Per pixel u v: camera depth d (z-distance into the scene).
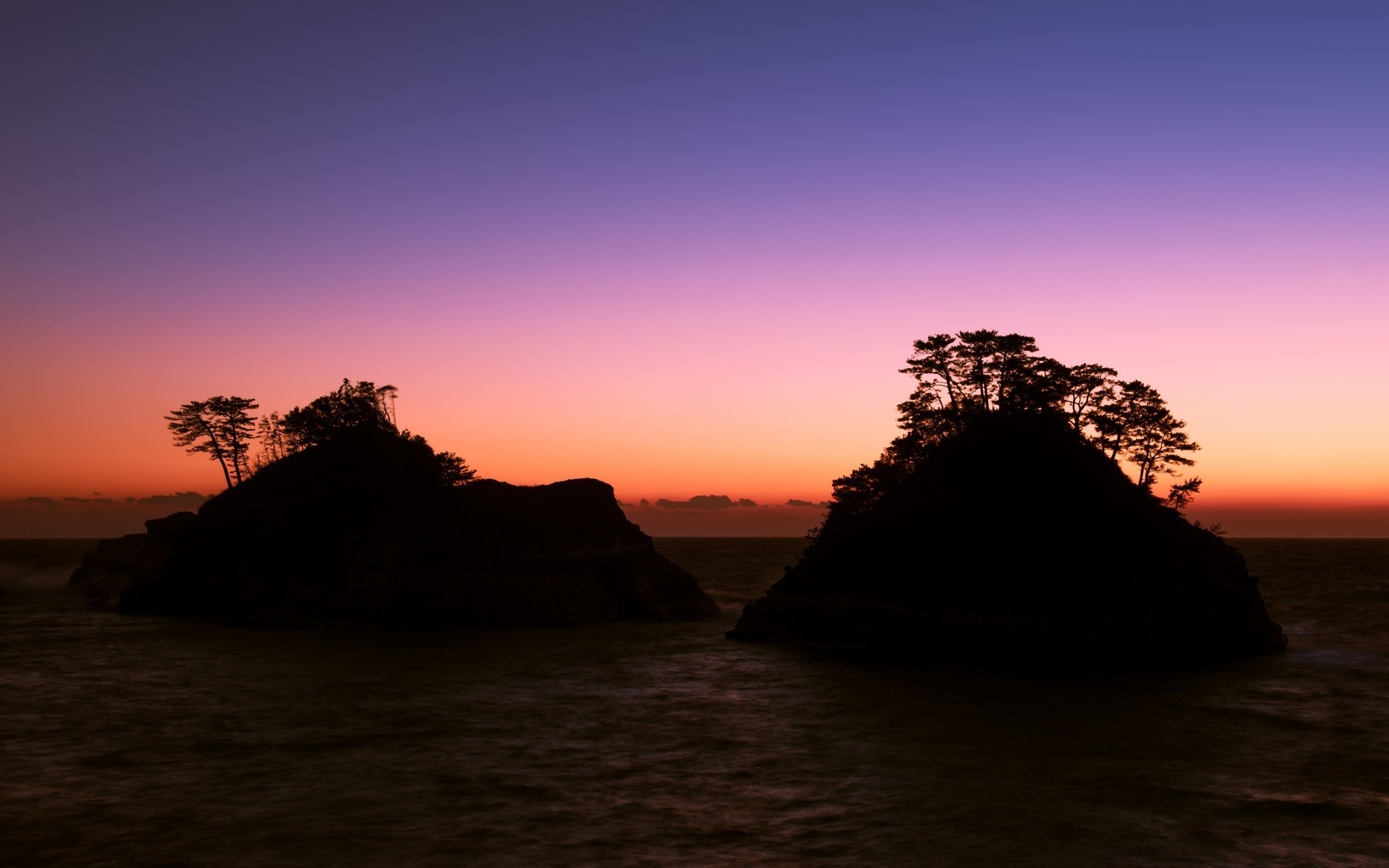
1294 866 24.30
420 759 34.84
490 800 29.72
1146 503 69.44
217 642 67.19
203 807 28.89
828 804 29.39
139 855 24.88
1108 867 24.19
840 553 72.19
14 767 33.38
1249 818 28.11
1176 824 27.55
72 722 40.84
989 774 32.94
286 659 59.34
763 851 25.20
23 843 25.69
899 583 68.06
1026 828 27.12
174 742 37.25
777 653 63.31
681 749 36.59
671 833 26.67
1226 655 61.91
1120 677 53.56
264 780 31.80
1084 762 34.50
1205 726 40.56
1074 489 69.25
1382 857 24.89
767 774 32.94
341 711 43.38
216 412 113.00
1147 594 64.44
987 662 59.69
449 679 52.28
